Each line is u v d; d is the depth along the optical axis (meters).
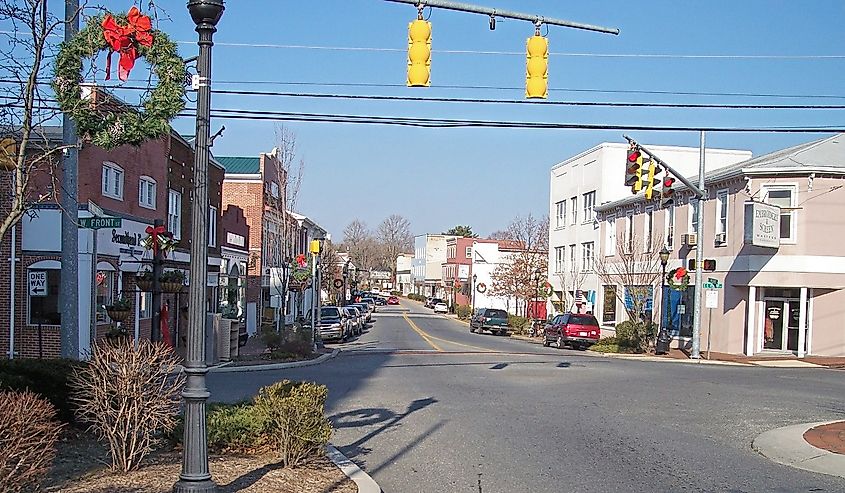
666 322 40.19
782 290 33.78
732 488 9.55
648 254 41.66
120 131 8.73
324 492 8.30
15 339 23.11
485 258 90.75
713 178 35.81
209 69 7.50
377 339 45.69
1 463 6.14
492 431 13.24
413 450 11.57
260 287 46.31
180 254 32.09
